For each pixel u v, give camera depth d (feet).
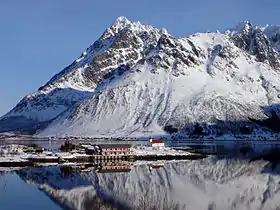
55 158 597.93
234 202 312.50
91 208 287.07
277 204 308.19
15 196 326.65
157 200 315.17
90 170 496.64
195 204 303.27
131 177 435.12
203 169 506.89
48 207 289.74
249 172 476.95
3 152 646.74
